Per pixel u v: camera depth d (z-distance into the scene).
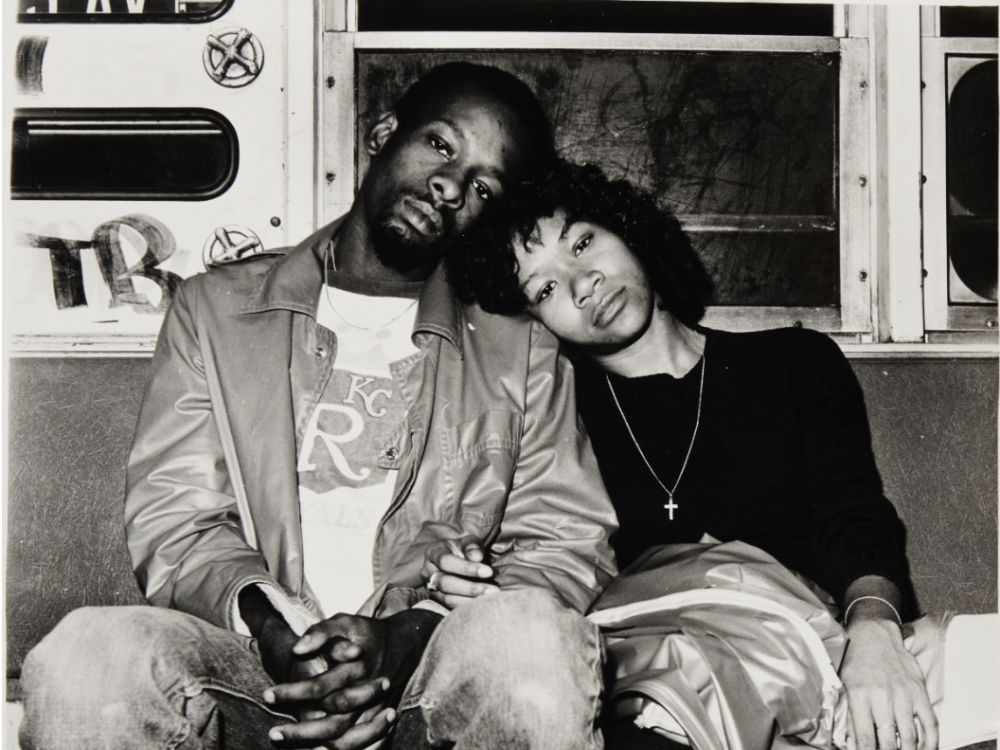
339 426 1.65
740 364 1.84
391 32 2.14
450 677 1.24
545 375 1.74
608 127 2.16
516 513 1.68
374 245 1.75
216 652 1.31
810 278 2.19
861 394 1.82
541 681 1.18
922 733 1.40
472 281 1.76
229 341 1.66
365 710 1.29
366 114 2.15
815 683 1.40
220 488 1.58
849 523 1.67
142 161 2.09
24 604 1.98
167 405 1.62
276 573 1.56
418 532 1.64
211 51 2.10
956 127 2.21
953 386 2.17
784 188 2.18
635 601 1.56
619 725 1.43
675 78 2.17
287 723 1.36
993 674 1.54
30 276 2.05
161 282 2.08
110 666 1.20
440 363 1.73
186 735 1.22
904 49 2.20
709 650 1.40
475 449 1.68
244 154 2.10
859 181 2.20
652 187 2.16
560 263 1.73
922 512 2.14
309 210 2.11
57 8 2.08
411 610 1.40
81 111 2.07
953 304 2.20
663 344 1.85
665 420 1.83
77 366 2.04
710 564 1.55
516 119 1.78
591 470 1.71
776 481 1.77
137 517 1.54
